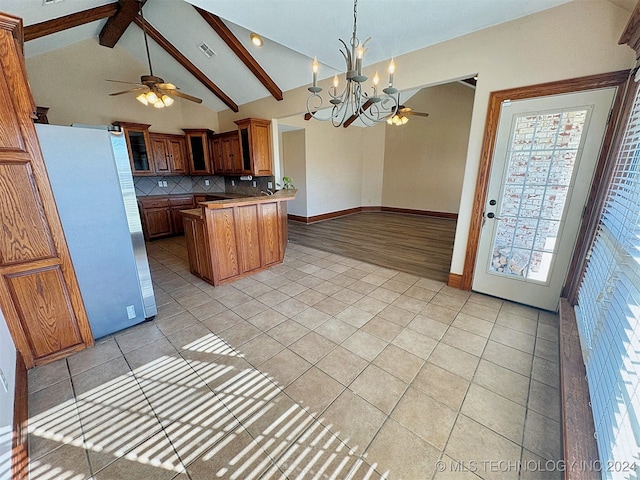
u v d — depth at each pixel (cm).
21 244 177
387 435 145
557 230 249
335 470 128
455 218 752
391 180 848
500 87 252
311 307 278
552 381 181
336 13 250
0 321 164
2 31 155
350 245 506
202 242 326
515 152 257
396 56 306
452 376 185
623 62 200
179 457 135
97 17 354
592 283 193
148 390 175
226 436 145
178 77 534
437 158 753
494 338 226
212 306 281
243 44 394
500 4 219
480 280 302
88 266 210
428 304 283
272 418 155
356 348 214
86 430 148
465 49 263
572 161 233
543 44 226
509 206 270
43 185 181
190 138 595
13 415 139
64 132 185
